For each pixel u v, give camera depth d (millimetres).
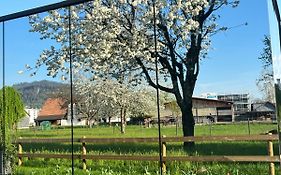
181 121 7910
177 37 9266
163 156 7102
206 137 6793
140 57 9383
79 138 7980
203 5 9492
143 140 7359
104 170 7496
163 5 9938
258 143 6547
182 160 6949
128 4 10500
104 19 10688
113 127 8258
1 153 7289
